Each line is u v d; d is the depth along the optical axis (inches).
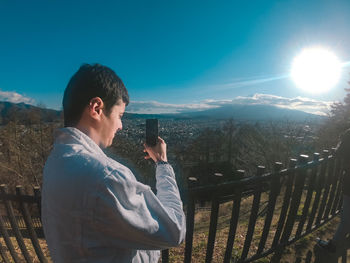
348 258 93.7
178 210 31.5
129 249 26.9
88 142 27.7
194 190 67.4
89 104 28.3
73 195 23.3
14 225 68.1
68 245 24.3
